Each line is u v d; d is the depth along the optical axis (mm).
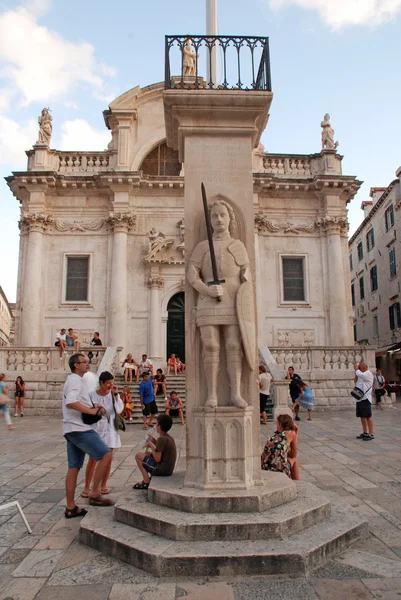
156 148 25047
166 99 5750
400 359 32250
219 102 5762
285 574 3990
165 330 22922
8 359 18984
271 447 6145
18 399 17781
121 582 3910
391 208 33156
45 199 23469
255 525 4359
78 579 3980
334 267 23594
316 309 23672
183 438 12156
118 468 8484
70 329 20562
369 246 38281
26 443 11391
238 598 3641
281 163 25094
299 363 19609
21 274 23109
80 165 24484
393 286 33000
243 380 5359
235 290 5379
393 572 4059
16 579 4012
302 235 24281
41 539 4973
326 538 4383
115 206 23266
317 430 13188
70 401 5586
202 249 5574
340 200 24406
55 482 7527
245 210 5781
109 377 6773
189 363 5438
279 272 23797
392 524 5336
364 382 11469
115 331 22188
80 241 23484
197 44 5922
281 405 15812
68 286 23234
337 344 23000
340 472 7988
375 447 10359
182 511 4738
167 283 23234
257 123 6152
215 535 4348
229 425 5039
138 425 15289
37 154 23734
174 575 3986
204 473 4988
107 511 5367
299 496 5254
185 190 5816
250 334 5281
